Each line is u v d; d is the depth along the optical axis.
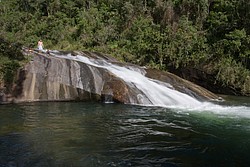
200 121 13.33
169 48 25.03
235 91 22.11
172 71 24.97
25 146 9.74
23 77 17.83
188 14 27.61
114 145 9.99
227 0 24.52
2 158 8.77
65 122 12.84
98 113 14.66
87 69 18.66
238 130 11.96
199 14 26.69
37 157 8.88
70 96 18.08
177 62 24.09
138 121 13.19
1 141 10.18
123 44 29.33
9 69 17.62
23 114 14.24
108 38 31.36
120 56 27.59
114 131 11.59
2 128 11.75
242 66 22.38
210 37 24.61
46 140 10.37
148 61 26.27
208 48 23.66
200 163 8.69
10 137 10.62
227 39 23.47
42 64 18.53
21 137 10.65
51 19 38.81
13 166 8.26
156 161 8.75
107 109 15.65
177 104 17.20
